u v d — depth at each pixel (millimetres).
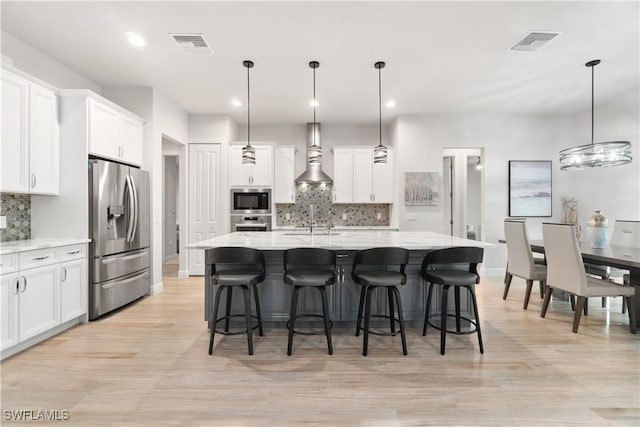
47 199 3383
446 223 7113
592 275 4090
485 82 4367
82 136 3379
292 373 2352
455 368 2434
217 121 5781
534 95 4875
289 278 2705
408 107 5422
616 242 4141
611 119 5105
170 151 6090
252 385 2189
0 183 2711
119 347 2791
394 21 2941
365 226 6293
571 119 5848
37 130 3088
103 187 3494
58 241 3057
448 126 5809
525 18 2902
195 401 2006
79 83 4082
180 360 2551
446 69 3959
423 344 2863
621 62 3795
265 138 6520
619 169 5012
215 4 2689
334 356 2625
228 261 2688
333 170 6324
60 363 2490
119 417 1850
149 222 4449
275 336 3029
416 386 2184
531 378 2293
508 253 4242
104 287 3516
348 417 1857
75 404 1973
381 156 4051
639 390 2145
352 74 4090
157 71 4004
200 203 5770
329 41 3297
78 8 2742
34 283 2746
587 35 3191
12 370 2379
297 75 4121
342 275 3158
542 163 5836
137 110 4512
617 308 3943
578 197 5762
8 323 2518
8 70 2777
